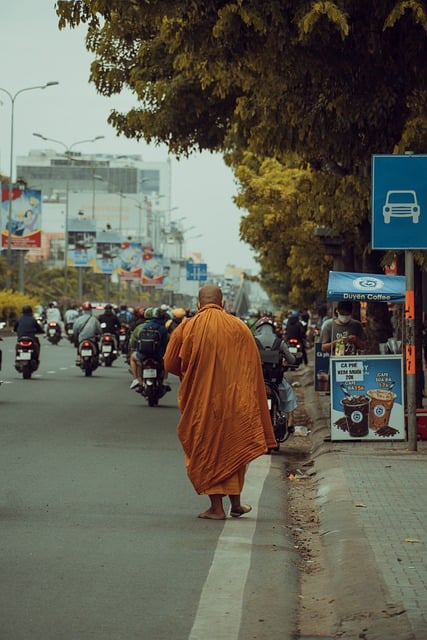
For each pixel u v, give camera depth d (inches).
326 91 903.1
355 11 803.4
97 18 943.7
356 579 438.6
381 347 1355.8
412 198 818.2
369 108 882.1
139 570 464.1
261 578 454.9
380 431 881.5
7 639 361.7
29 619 386.9
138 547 509.0
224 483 578.6
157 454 847.1
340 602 414.9
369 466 763.4
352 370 881.5
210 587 438.3
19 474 732.0
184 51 865.5
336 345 1063.0
